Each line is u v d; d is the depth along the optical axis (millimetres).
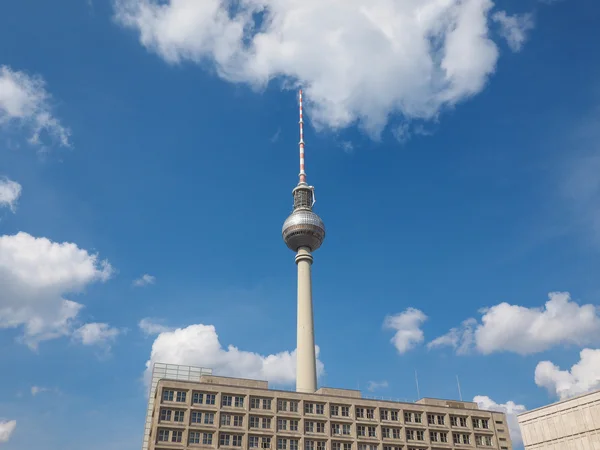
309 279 156250
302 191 174500
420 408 111625
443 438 109812
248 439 96688
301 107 198750
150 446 91875
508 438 114125
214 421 96312
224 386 100375
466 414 114312
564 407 99438
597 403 93375
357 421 105625
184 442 92562
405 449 105500
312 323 145625
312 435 101000
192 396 97688
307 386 133000
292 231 162750
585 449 93500
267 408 101562
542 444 102188
